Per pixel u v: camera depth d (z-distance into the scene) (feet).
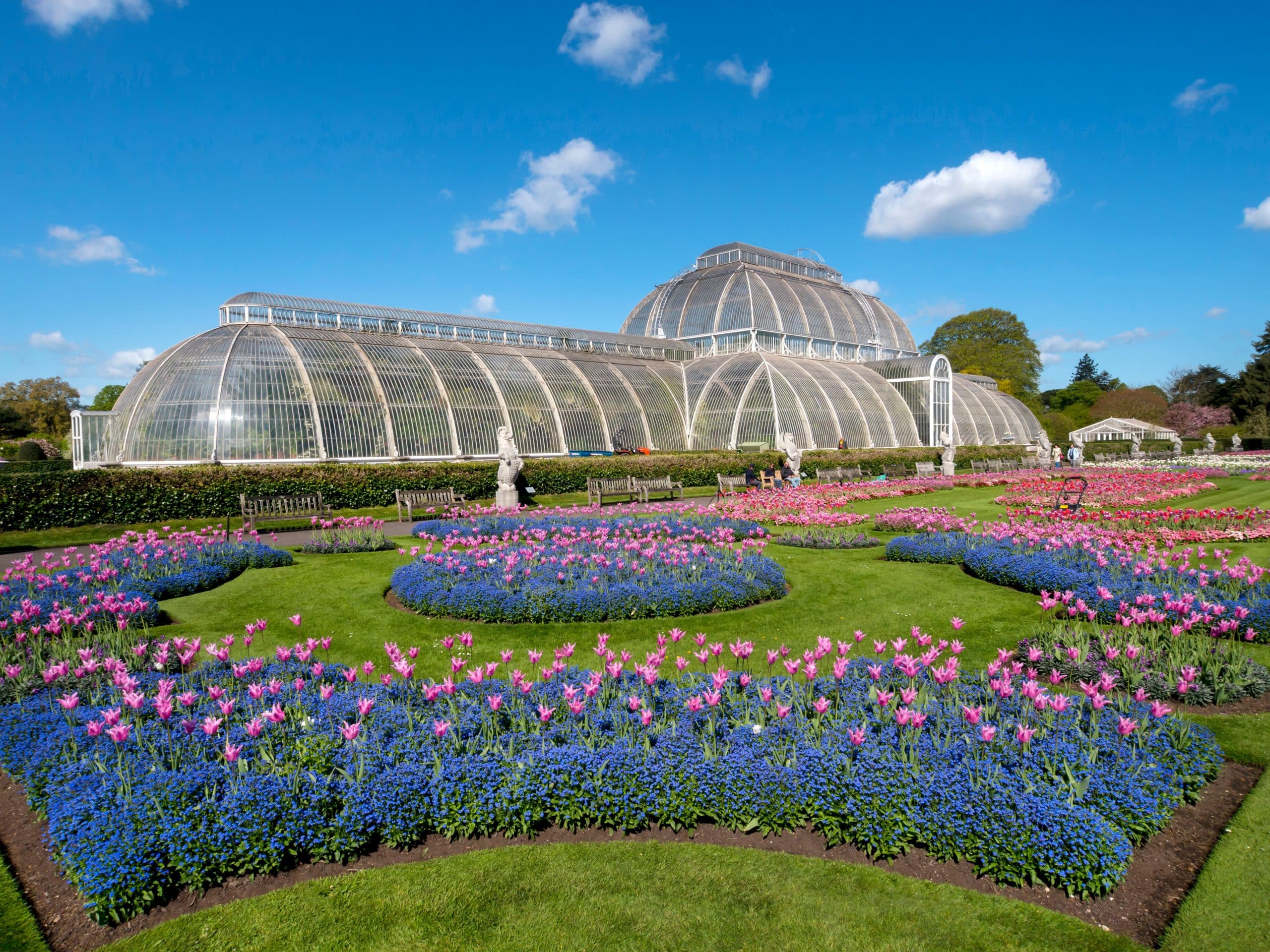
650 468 132.46
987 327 355.56
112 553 58.49
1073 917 20.10
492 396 136.56
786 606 49.32
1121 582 48.14
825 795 23.25
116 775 23.73
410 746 25.62
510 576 48.44
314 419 114.11
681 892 20.97
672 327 219.82
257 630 44.45
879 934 19.31
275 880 21.71
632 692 28.76
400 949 18.85
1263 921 19.66
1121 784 23.21
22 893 21.29
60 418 335.67
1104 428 348.18
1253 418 334.65
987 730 23.99
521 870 21.97
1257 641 41.42
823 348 229.86
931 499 115.03
